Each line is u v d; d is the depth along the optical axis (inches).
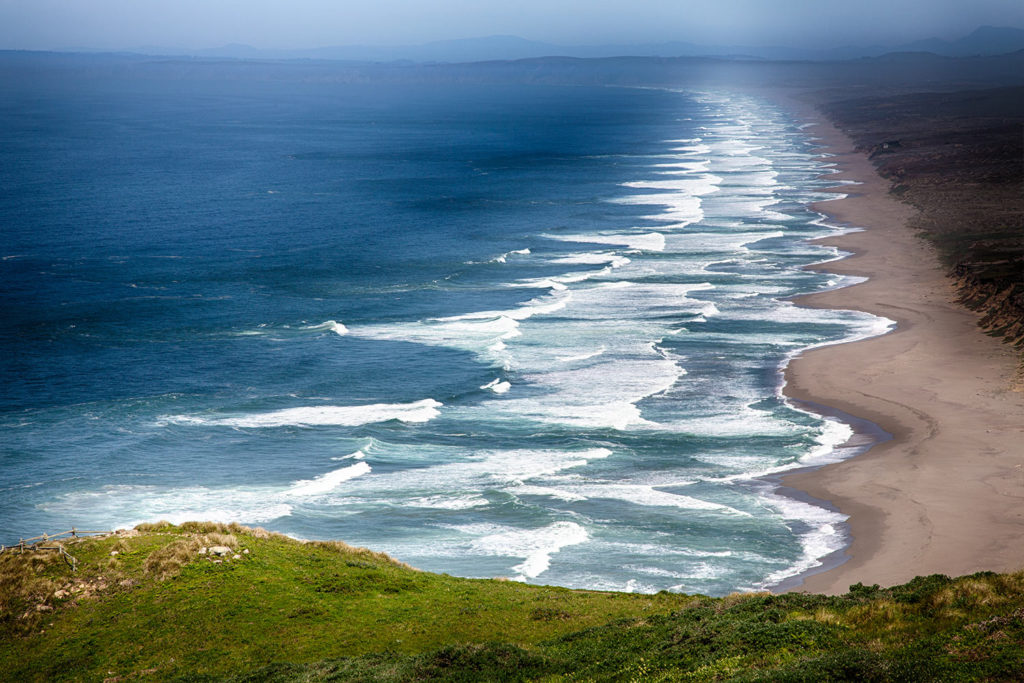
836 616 882.8
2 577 1216.8
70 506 2005.4
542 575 1652.3
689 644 885.2
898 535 1710.1
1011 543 1621.6
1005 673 661.9
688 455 2222.0
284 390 2783.0
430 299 3873.0
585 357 3041.3
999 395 2453.2
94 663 1064.8
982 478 1931.6
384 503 2011.6
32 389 2758.4
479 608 1190.3
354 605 1195.3
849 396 2564.0
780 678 719.1
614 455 2237.9
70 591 1209.4
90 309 3639.3
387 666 968.9
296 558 1336.1
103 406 2632.9
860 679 701.3
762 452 2217.0
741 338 3208.7
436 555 1753.2
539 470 2170.3
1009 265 3809.1
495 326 3417.8
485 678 910.4
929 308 3462.1
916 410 2402.8
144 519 1945.1
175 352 3137.3
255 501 2030.0
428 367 2987.2
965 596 861.2
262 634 1111.0
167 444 2368.4
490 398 2687.0
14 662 1078.4
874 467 2054.6
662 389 2709.2
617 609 1177.4
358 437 2404.0
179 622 1135.6
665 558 1706.4
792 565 1654.8
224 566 1272.1
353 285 4124.0
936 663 698.8
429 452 2308.1
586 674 885.2
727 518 1868.8
